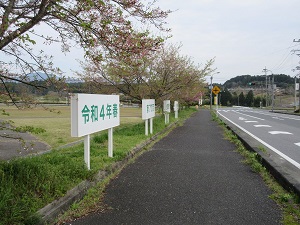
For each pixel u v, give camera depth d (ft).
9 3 12.03
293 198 14.58
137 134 35.96
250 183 17.70
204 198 14.92
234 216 12.68
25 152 26.58
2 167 13.38
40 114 85.10
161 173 19.88
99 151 23.38
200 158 25.17
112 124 22.48
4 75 12.89
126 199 14.66
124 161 22.90
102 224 11.78
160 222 12.02
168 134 42.75
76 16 13.19
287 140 38.14
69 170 15.76
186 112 113.70
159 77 51.24
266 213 13.02
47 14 12.90
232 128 48.75
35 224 10.78
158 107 63.46
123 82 45.65
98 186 16.28
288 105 310.86
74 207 13.14
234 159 24.89
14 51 13.04
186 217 12.55
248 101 355.77
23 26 12.53
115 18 13.70
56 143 32.89
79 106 16.30
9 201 11.07
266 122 72.69
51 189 13.26
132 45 14.26
